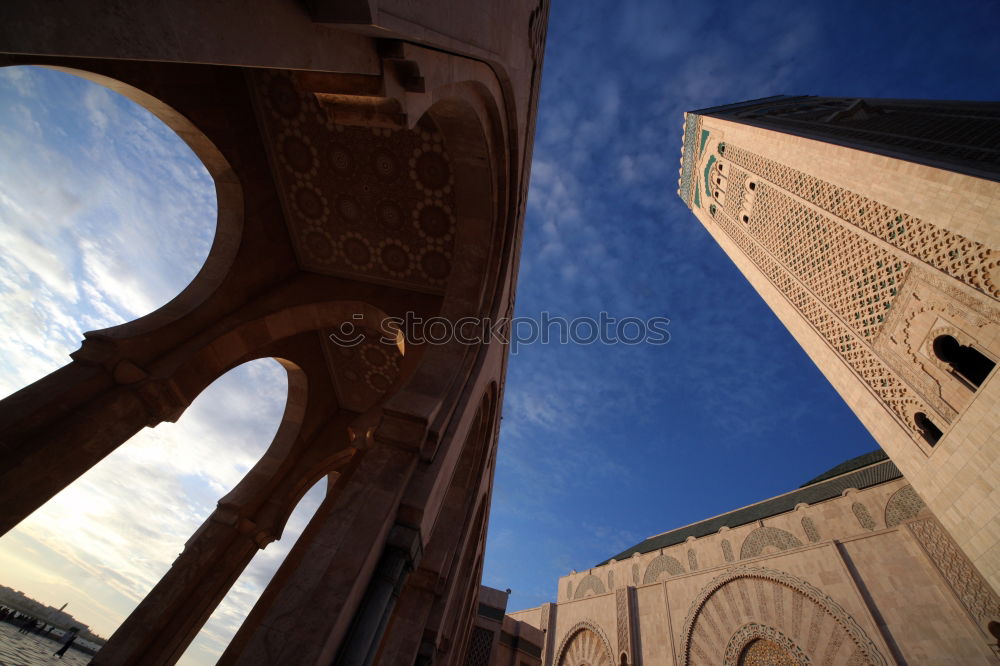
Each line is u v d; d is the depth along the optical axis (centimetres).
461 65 301
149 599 497
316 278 581
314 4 154
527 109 490
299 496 664
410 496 319
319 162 510
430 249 548
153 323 444
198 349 453
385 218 539
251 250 525
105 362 397
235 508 596
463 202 462
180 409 434
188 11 109
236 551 574
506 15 355
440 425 363
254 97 471
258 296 538
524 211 588
